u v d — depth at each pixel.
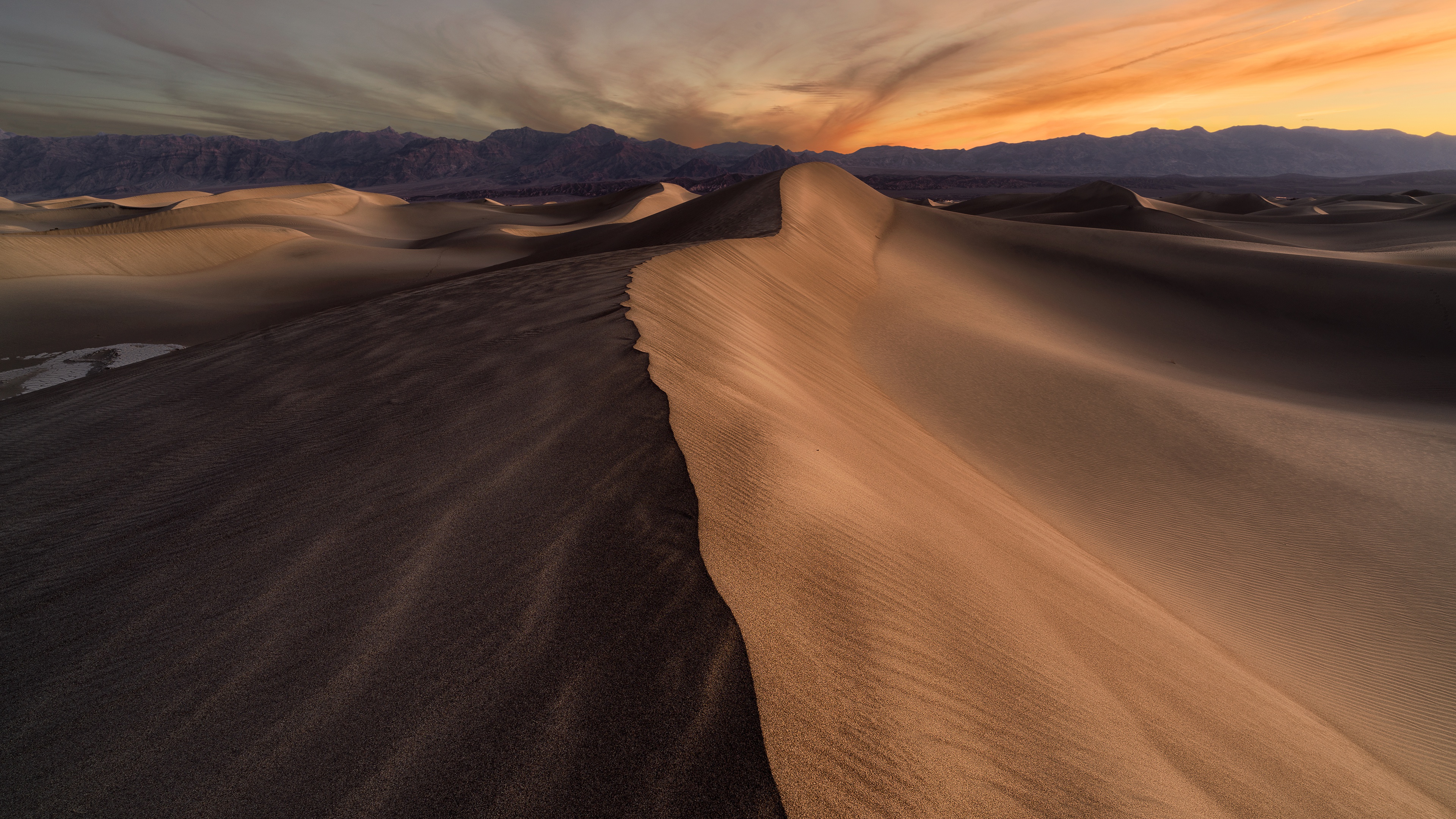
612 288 10.88
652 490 4.19
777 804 2.17
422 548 3.67
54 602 3.51
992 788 2.77
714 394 6.75
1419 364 24.80
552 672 2.68
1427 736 6.68
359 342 9.13
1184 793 3.56
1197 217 101.00
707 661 2.71
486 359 7.48
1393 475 12.73
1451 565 9.85
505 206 142.88
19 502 4.93
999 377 16.62
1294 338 28.20
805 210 33.16
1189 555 10.11
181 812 2.20
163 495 4.88
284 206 98.19
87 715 2.63
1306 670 7.63
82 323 31.78
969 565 5.54
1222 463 13.19
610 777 2.23
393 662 2.79
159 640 3.07
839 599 3.72
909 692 3.15
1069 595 6.36
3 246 41.72
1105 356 23.08
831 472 5.98
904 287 27.00
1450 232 70.62
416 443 5.23
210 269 53.16
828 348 15.28
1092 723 3.85
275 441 5.71
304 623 3.10
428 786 2.21
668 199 121.19
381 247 76.06
